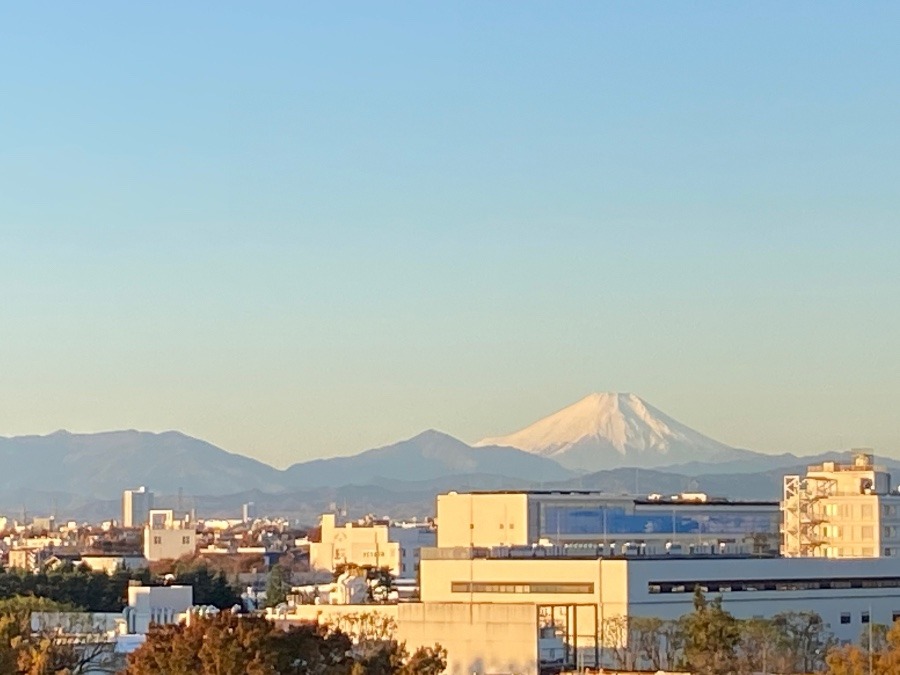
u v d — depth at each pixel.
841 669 161.88
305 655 139.38
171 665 136.88
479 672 180.00
